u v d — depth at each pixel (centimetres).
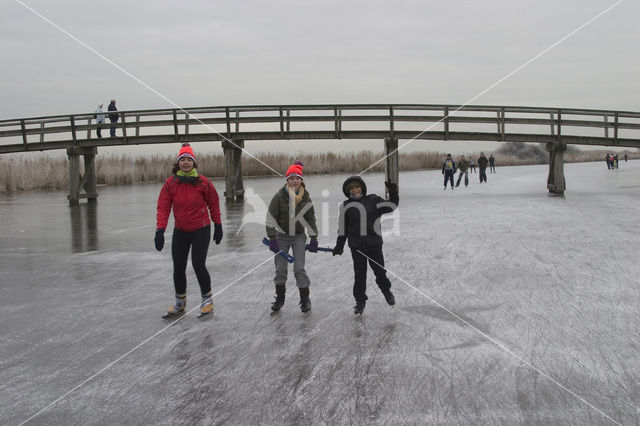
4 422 335
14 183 2903
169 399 362
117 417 339
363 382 381
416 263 793
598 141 2045
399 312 550
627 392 358
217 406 351
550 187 2114
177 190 557
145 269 802
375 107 1998
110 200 2155
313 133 2027
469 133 2020
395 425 320
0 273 778
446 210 1527
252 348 456
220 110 2028
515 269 735
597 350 434
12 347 471
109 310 583
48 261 868
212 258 877
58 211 1709
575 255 820
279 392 369
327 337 479
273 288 668
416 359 422
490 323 508
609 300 576
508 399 350
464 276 701
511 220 1261
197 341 478
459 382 378
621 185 2480
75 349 464
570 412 331
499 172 4378
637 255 810
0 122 2070
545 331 482
